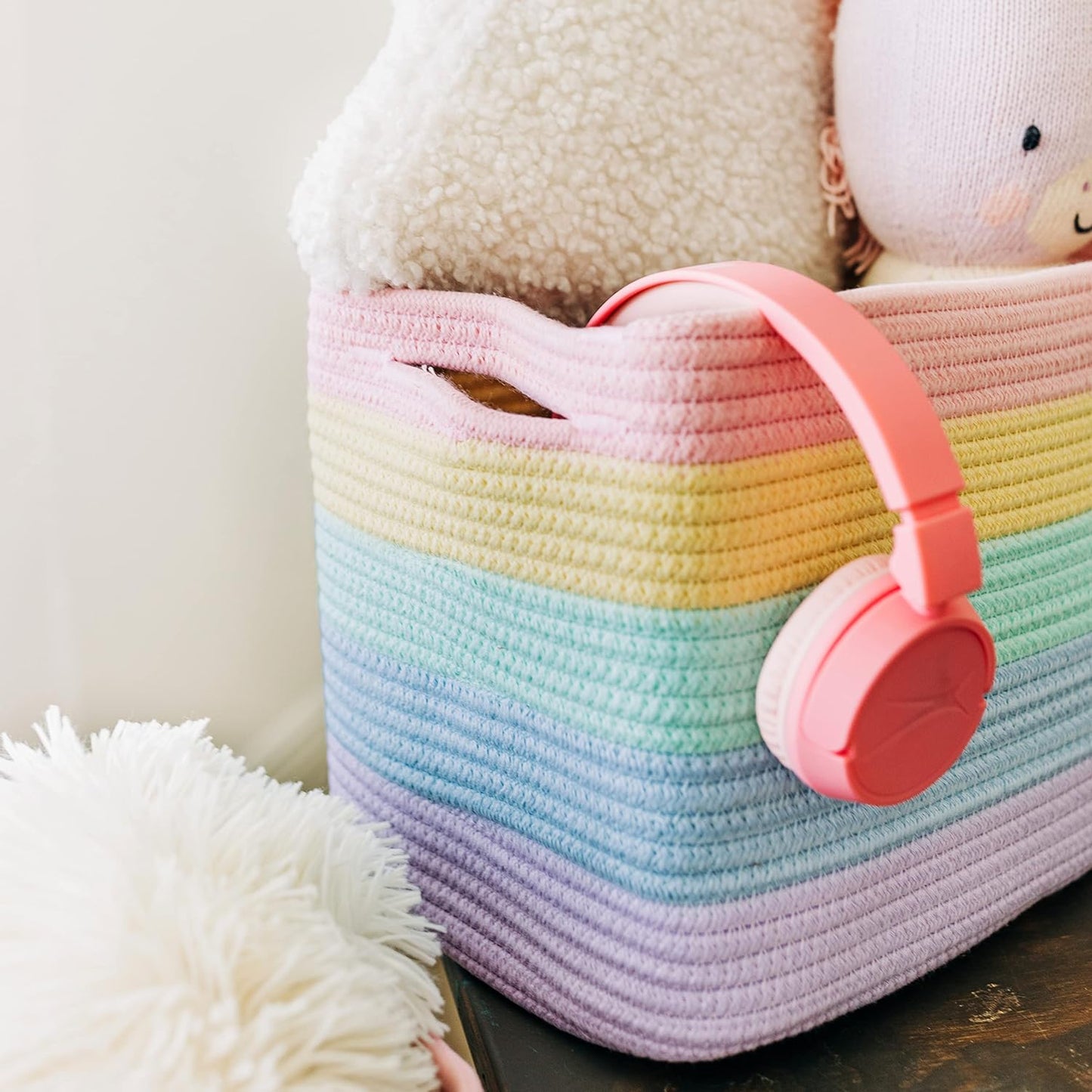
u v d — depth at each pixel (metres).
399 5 0.48
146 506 0.63
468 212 0.47
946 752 0.37
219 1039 0.32
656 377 0.34
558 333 0.38
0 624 0.59
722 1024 0.39
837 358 0.33
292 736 0.71
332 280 0.48
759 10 0.56
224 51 0.60
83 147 0.57
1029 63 0.50
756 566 0.36
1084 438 0.47
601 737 0.39
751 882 0.38
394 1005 0.37
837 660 0.34
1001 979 0.45
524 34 0.47
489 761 0.44
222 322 0.63
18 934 0.35
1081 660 0.48
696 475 0.34
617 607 0.37
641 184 0.52
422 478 0.44
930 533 0.33
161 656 0.65
